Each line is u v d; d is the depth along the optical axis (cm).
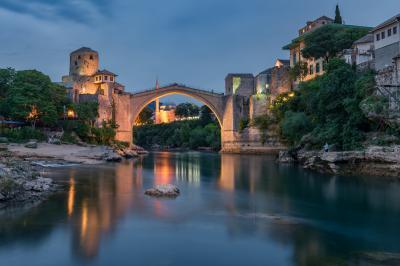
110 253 1623
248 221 2209
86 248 1680
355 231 2020
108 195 2981
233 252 1658
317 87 6606
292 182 3991
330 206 2691
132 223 2111
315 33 8300
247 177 4491
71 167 5206
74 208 2458
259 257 1603
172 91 10912
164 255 1609
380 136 4634
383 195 3150
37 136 7069
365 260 1578
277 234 1941
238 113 11294
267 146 10138
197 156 9488
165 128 18112
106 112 9494
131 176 4372
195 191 3328
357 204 2764
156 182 3891
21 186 2817
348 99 5128
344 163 4750
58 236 1844
